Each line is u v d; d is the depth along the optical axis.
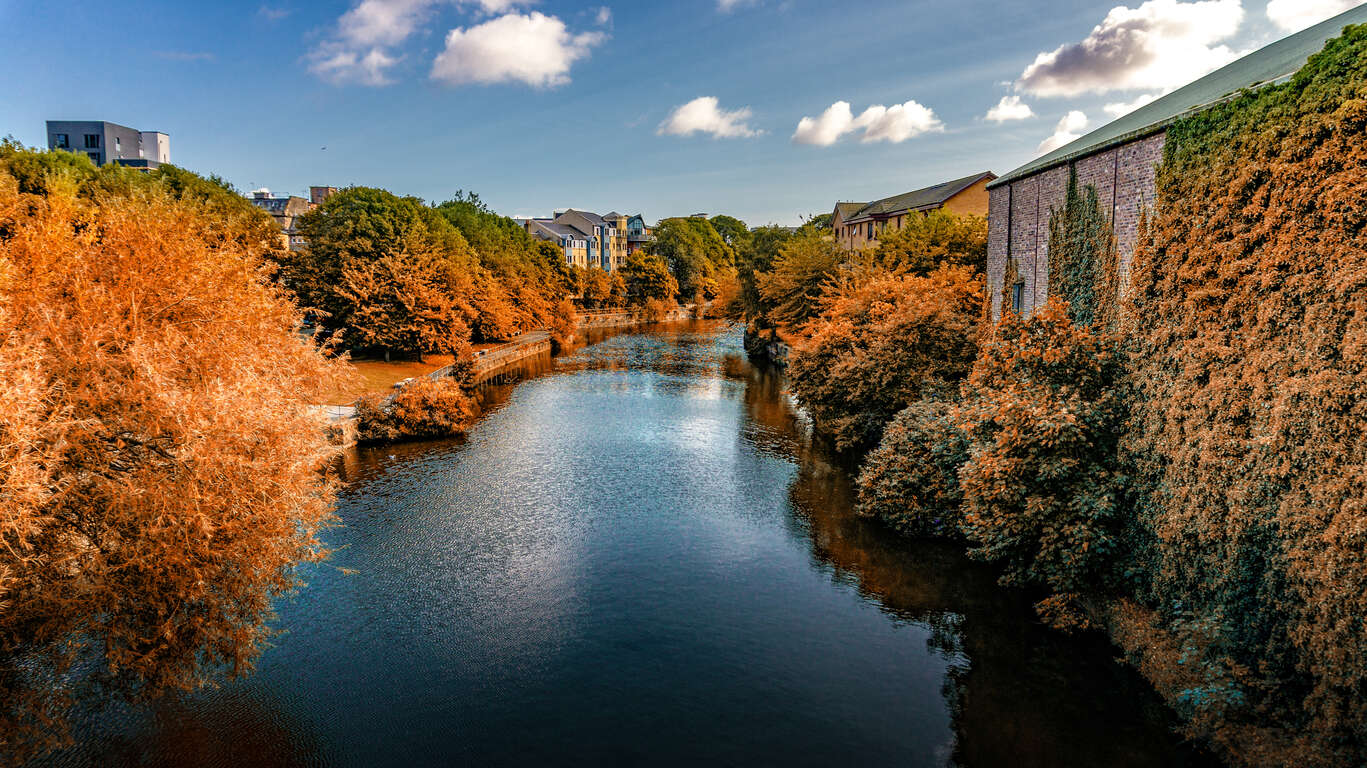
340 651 14.13
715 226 163.25
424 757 11.11
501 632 14.80
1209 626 10.97
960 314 26.61
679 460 27.39
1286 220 10.20
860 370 26.12
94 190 32.78
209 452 10.34
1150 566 12.91
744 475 25.31
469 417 35.62
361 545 19.28
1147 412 13.17
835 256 45.22
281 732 11.76
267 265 17.64
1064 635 13.97
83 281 11.66
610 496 23.12
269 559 11.30
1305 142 9.90
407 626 15.07
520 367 54.06
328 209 50.47
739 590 16.47
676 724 11.76
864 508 20.91
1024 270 21.86
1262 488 10.21
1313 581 9.22
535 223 111.38
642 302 104.50
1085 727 11.30
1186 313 12.41
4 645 9.40
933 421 19.62
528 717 12.03
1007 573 16.25
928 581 16.59
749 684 12.84
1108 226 16.42
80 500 10.02
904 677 12.95
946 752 10.91
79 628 9.85
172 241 13.51
